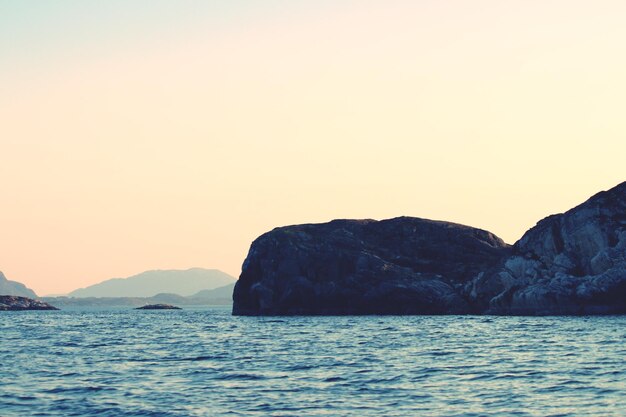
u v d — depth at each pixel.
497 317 167.38
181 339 106.19
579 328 112.88
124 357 76.44
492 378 56.97
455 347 84.44
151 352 82.56
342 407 46.34
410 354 76.69
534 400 47.47
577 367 61.72
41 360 73.44
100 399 49.41
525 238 180.75
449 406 46.19
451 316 182.00
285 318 191.88
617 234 162.62
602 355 70.38
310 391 52.16
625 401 46.34
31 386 54.88
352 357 74.25
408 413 44.38
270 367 66.19
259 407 46.50
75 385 55.31
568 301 163.00
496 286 185.25
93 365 68.62
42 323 180.38
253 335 114.81
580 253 167.88
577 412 43.66
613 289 158.12
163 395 50.84
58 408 46.47
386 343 92.38
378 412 44.78
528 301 169.38
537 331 109.31
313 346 89.38
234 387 54.19
